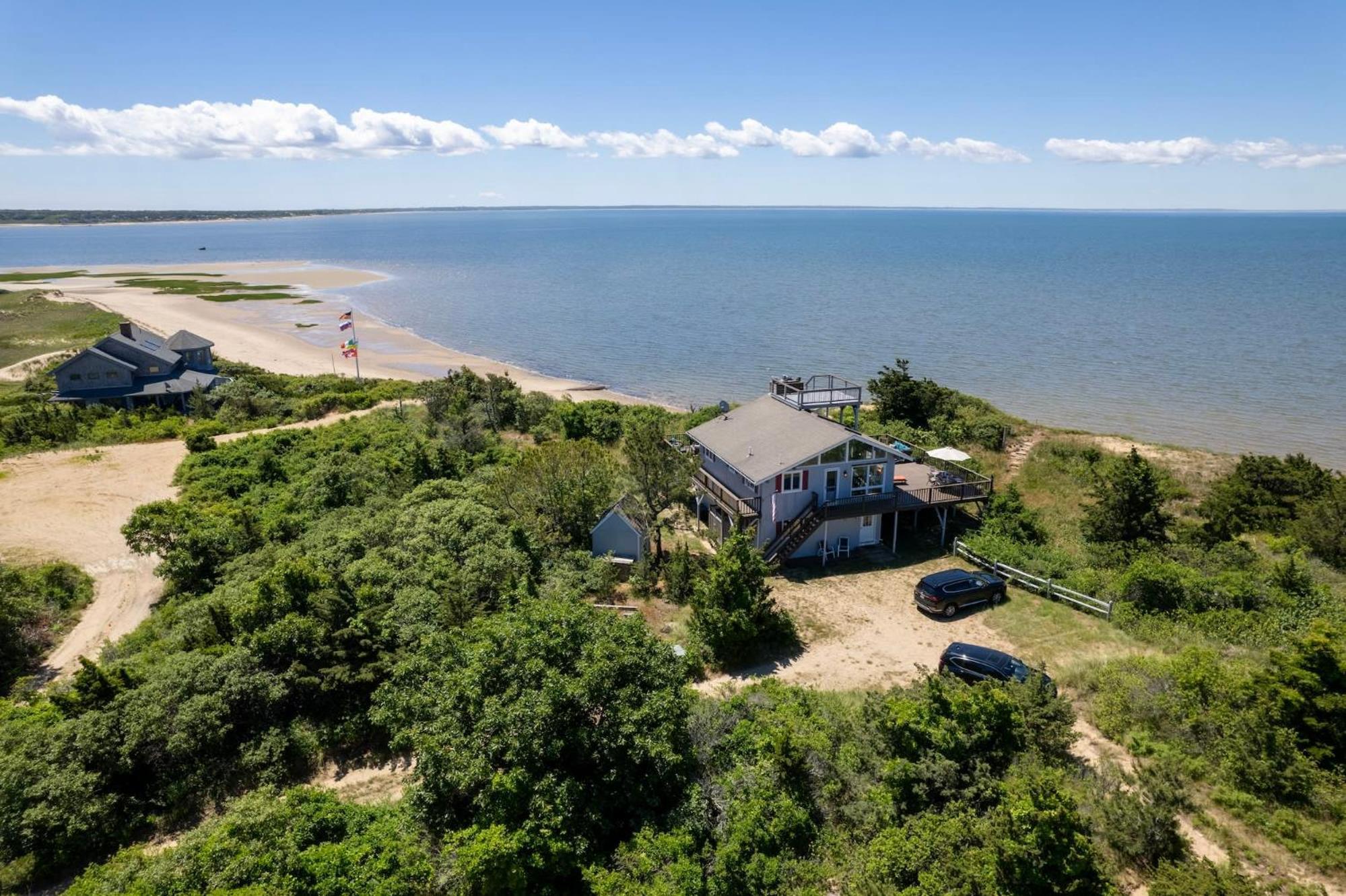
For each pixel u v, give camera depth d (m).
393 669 21.08
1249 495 37.59
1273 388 70.94
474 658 17.62
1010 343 92.12
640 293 145.62
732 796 16.62
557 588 27.34
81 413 59.41
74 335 99.31
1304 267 184.38
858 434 33.66
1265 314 108.50
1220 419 62.72
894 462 34.50
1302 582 27.97
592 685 16.77
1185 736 19.53
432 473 40.91
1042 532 35.34
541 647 17.66
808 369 83.75
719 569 26.00
